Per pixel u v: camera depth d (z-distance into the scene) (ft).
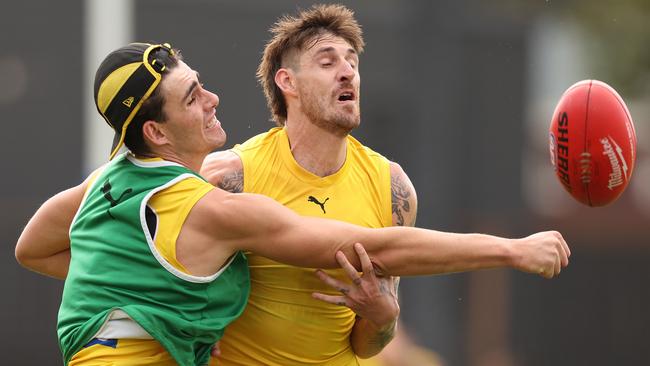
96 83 60.90
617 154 62.85
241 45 202.39
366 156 66.18
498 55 225.76
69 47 195.52
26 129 196.03
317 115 63.52
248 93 202.18
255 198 59.88
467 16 222.07
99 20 182.91
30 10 195.62
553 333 231.71
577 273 235.20
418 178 219.00
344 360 67.10
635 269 237.04
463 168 225.15
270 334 64.34
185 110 60.80
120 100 60.08
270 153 64.85
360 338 66.44
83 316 59.67
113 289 59.21
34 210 194.90
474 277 224.12
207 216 59.21
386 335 65.72
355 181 65.21
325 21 64.64
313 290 64.08
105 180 61.52
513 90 226.79
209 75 200.85
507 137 227.40
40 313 191.62
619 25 257.75
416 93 218.38
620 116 63.05
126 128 60.49
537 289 230.89
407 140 220.23
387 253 60.18
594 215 237.66
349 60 64.23
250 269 63.87
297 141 64.59
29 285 192.13
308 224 59.93
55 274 67.87
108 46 182.70
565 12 256.32
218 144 62.18
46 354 192.03
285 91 64.75
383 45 217.97
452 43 219.82
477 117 225.35
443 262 59.98
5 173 195.72
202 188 59.88
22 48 195.93
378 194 65.57
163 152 61.31
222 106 200.85
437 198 217.36
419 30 218.38
